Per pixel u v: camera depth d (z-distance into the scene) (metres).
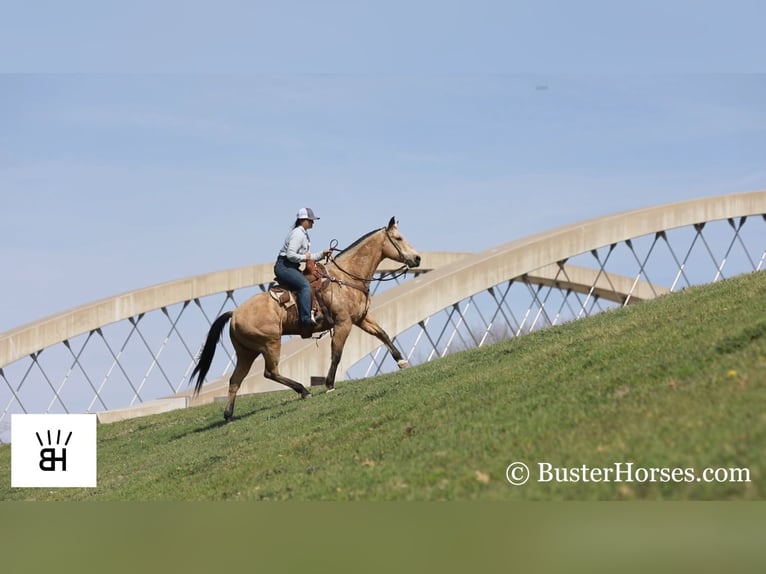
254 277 72.75
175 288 69.31
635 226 57.06
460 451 14.86
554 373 18.59
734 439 11.55
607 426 13.84
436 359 26.58
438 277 54.12
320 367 49.19
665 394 14.52
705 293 22.48
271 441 20.45
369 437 18.16
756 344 15.37
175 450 23.47
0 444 35.31
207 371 24.45
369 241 24.84
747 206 58.50
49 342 63.47
